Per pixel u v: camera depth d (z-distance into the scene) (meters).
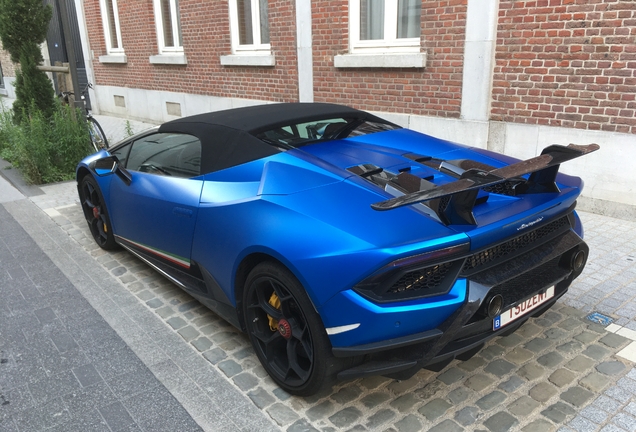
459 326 2.15
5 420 2.50
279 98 8.76
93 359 3.00
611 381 2.61
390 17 6.87
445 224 2.21
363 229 2.22
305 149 3.02
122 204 3.94
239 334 3.24
